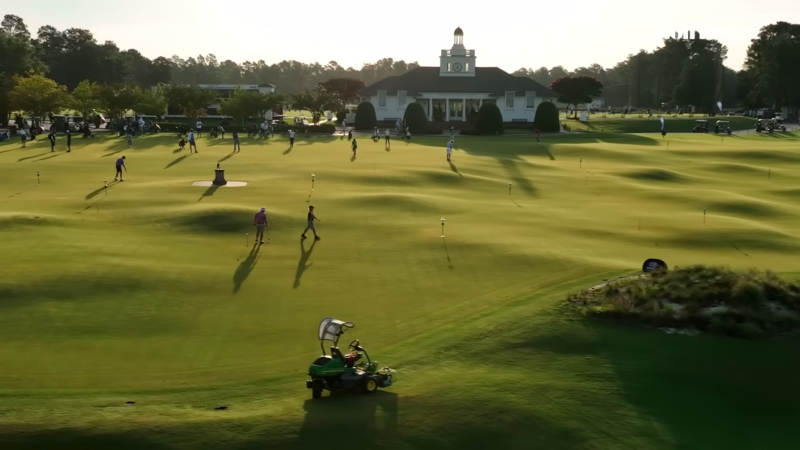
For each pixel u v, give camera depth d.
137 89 108.50
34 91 96.94
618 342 17.69
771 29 157.88
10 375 16.34
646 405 14.41
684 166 66.06
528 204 44.00
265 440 12.97
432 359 17.20
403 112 121.75
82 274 24.16
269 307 21.80
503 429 13.29
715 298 19.58
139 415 14.00
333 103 120.31
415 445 12.80
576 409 14.11
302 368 17.00
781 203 46.94
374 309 21.73
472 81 123.56
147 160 61.34
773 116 161.12
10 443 12.98
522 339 18.08
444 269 26.55
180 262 26.83
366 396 14.87
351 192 44.94
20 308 20.86
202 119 123.06
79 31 193.75
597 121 135.75
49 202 39.44
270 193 43.81
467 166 60.12
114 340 18.73
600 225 36.62
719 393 15.02
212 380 16.23
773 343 17.53
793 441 13.30
